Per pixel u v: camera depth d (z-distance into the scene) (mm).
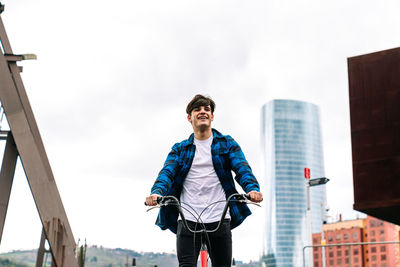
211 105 4578
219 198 4383
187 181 4430
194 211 4297
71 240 14023
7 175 13133
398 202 14734
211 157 4430
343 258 126438
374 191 15211
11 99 13305
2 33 13961
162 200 4066
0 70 13508
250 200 4094
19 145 13047
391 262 121625
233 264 4621
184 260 4176
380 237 124938
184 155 4457
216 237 4250
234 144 4500
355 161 15711
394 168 15141
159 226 4453
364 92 16141
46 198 13000
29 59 14180
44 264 12883
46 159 14414
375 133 15656
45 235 12859
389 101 15727
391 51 16047
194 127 4496
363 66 16359
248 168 4340
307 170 28906
